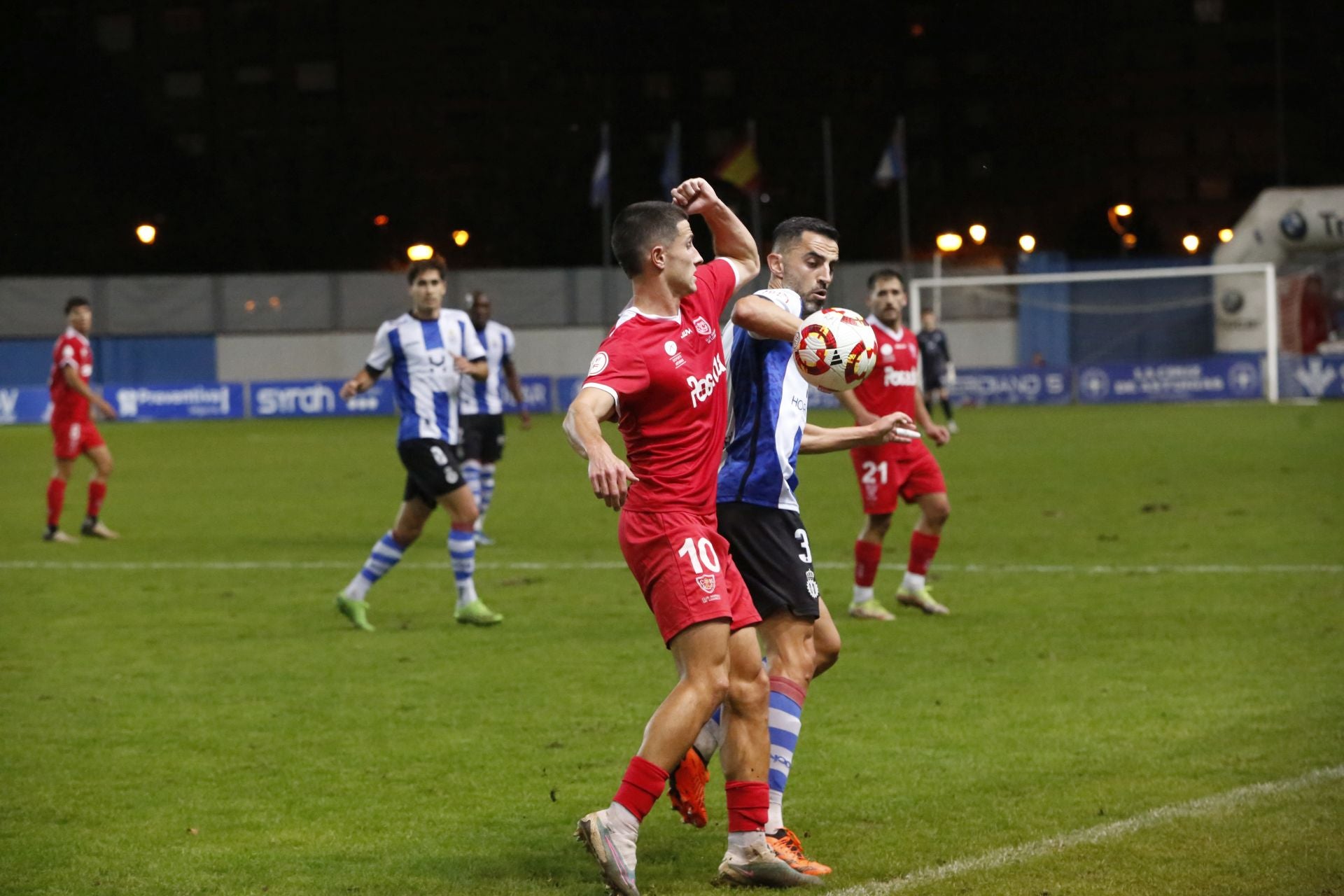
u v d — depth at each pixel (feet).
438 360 58.49
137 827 33.04
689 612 28.19
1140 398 236.02
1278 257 248.32
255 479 131.03
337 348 261.65
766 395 31.55
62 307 258.98
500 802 34.73
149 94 505.66
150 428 223.51
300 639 56.44
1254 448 140.05
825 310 31.99
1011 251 497.87
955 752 38.09
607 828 27.45
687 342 28.84
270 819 33.58
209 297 261.24
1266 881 27.78
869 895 27.76
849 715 42.37
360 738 40.88
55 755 39.37
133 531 94.32
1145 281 261.03
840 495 110.52
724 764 29.35
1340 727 39.50
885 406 58.80
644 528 28.76
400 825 33.01
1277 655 49.42
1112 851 29.73
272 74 502.79
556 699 45.52
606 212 289.53
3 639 56.75
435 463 58.13
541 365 261.44
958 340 262.06
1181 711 41.88
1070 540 80.89
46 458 162.91
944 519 59.47
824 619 33.04
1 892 28.78
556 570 74.64
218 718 43.47
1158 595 62.44
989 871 28.78
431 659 52.26
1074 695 44.39
